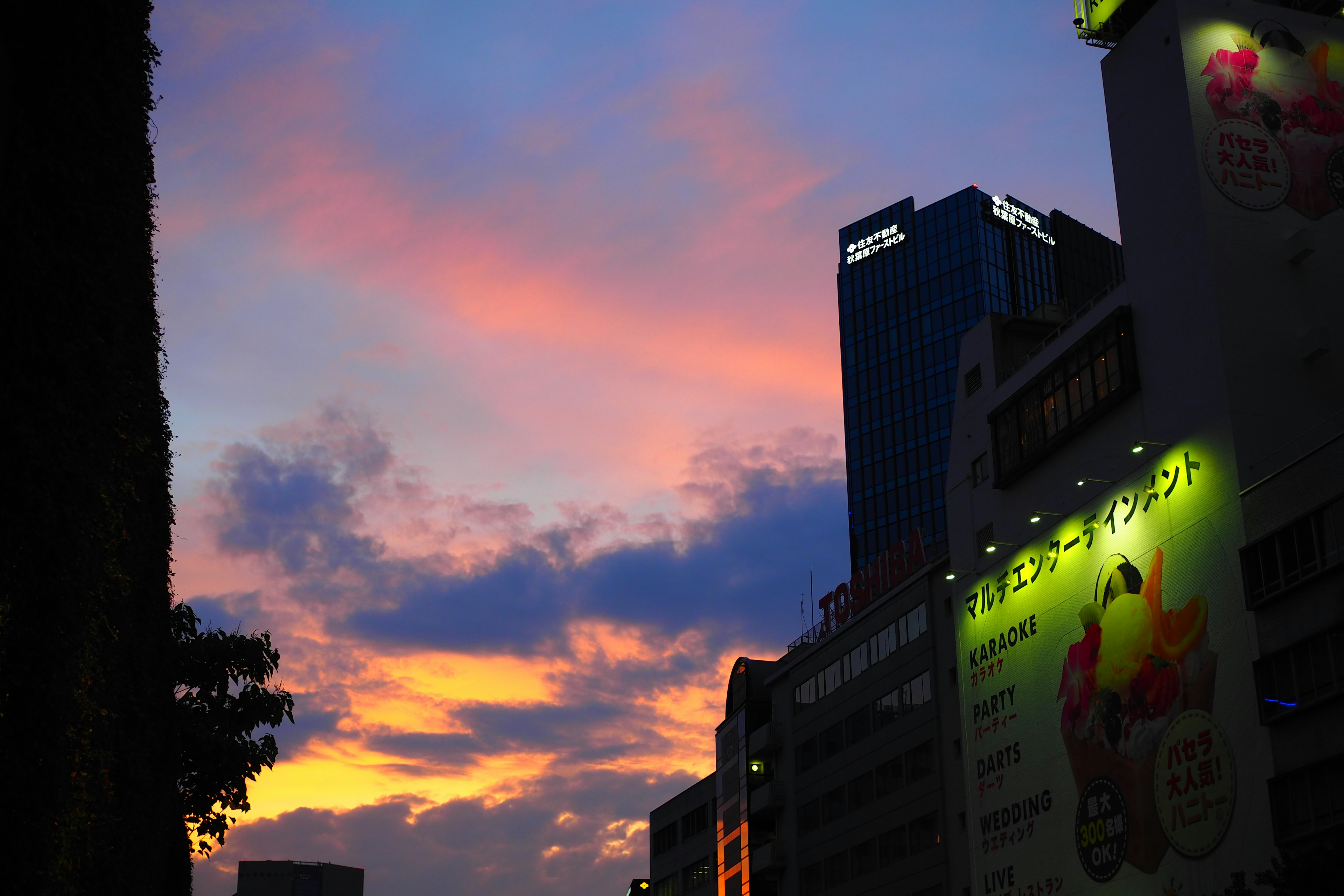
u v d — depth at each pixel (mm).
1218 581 57438
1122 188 69312
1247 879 52812
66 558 20469
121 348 23922
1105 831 63156
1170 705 59250
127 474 26781
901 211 188625
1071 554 69438
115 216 23625
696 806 134750
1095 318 70562
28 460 20094
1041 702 70500
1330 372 60906
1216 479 59094
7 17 21328
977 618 78562
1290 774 51406
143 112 26047
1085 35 74312
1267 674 53375
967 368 85062
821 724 107562
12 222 20531
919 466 173500
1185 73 65438
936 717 90125
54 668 19984
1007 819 72250
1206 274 62062
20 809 19250
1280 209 63844
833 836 102688
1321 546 51594
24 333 20344
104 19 22844
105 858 25234
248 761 36719
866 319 187125
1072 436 70750
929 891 88375
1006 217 183500
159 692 30828
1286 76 66938
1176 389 62844
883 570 102062
